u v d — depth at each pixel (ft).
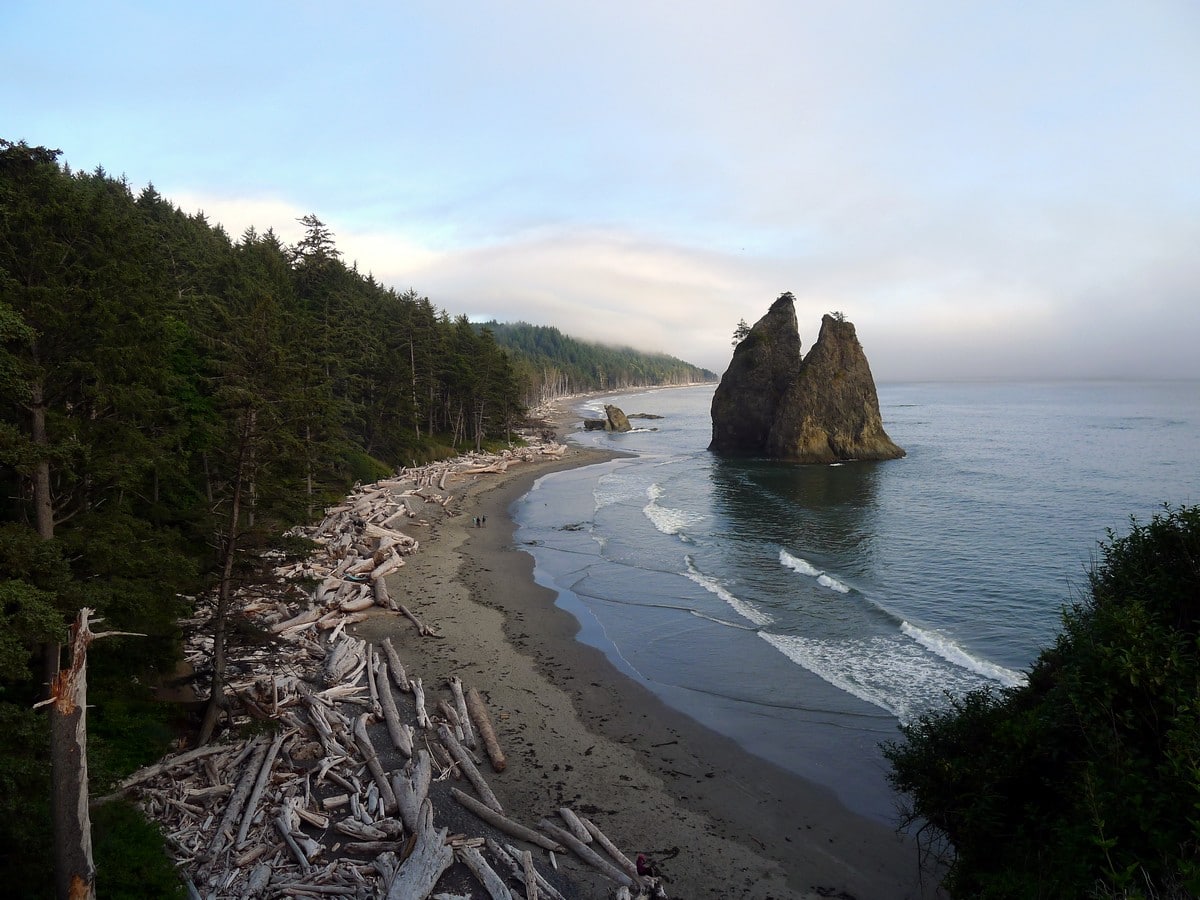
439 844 43.96
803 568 119.03
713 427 316.60
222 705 55.62
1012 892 30.35
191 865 41.88
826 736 64.03
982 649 82.12
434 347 260.42
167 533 57.98
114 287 52.47
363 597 98.84
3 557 38.14
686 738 63.93
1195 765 25.91
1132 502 155.74
